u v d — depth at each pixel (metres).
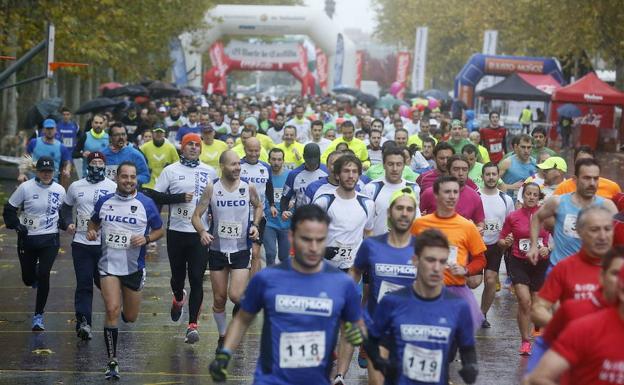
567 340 9.42
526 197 19.52
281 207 22.95
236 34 109.50
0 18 47.06
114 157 26.81
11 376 17.02
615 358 9.30
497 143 39.03
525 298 19.06
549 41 86.31
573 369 9.54
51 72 31.77
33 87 57.56
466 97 88.94
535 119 99.25
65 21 48.44
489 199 21.09
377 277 14.72
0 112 54.66
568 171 56.91
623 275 9.16
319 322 11.33
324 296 11.33
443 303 11.87
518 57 87.25
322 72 115.12
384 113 64.12
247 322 11.59
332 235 17.38
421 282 11.88
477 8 107.81
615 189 17.80
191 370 17.53
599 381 9.39
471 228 15.53
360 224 17.44
